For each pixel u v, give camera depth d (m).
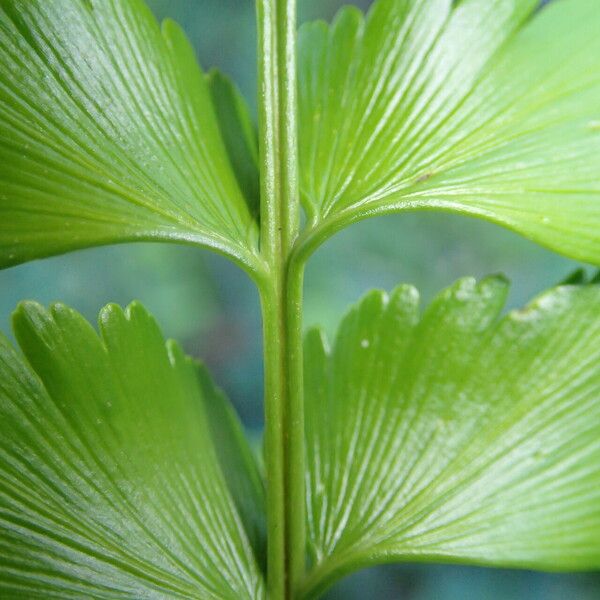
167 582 0.15
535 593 0.39
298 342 0.15
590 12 0.16
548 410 0.15
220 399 0.16
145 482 0.15
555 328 0.15
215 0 0.56
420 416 0.16
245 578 0.15
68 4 0.15
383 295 0.16
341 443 0.16
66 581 0.15
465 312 0.16
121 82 0.15
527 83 0.16
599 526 0.15
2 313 0.47
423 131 0.16
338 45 0.16
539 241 0.15
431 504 0.15
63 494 0.15
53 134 0.15
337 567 0.15
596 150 0.15
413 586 0.41
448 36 0.16
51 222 0.15
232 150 0.16
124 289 0.51
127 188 0.15
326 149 0.16
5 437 0.15
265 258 0.15
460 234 0.53
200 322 0.52
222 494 0.16
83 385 0.15
